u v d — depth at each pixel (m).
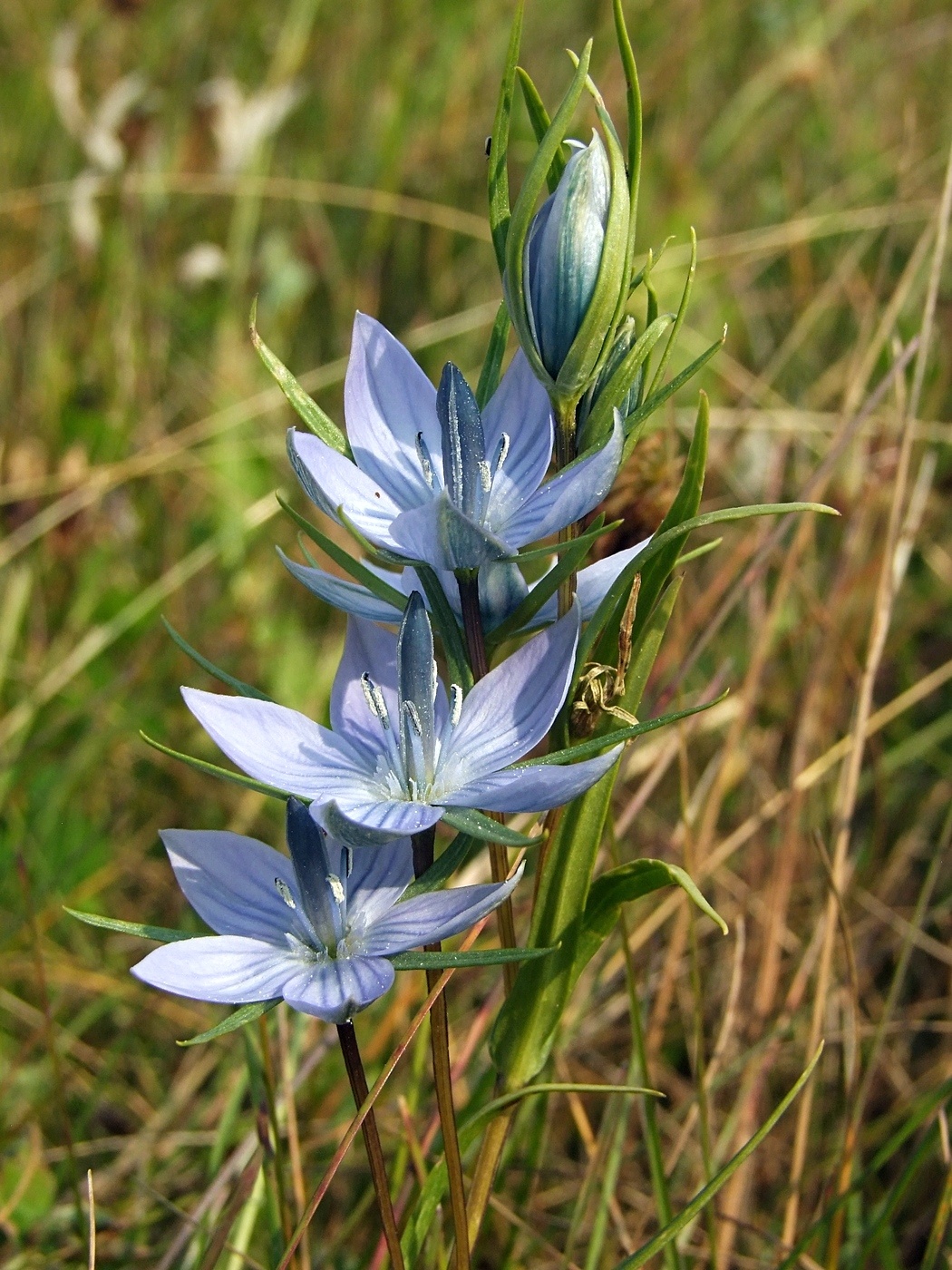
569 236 0.25
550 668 0.26
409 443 0.27
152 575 0.55
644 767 0.43
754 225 0.70
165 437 0.57
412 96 0.75
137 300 0.62
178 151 0.66
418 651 0.25
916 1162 0.32
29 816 0.45
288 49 0.69
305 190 0.64
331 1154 0.37
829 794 0.45
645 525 0.32
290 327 0.65
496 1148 0.28
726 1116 0.39
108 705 0.48
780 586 0.39
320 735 0.26
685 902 0.36
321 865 0.25
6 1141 0.35
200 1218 0.33
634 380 0.26
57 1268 0.35
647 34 0.77
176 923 0.44
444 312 0.64
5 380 0.60
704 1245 0.36
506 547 0.25
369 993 0.24
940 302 0.58
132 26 0.74
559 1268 0.36
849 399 0.44
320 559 0.54
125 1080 0.41
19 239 0.66
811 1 0.79
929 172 0.63
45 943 0.42
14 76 0.72
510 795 0.24
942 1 0.81
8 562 0.54
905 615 0.51
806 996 0.40
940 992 0.42
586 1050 0.39
